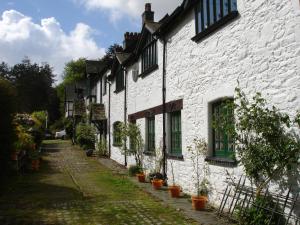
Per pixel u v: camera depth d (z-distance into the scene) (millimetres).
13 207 9242
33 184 12891
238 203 7879
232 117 7969
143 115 15836
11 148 10406
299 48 6410
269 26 7238
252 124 7141
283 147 6523
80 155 25266
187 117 11148
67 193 11211
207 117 9797
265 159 6816
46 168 17750
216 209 8883
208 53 9820
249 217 7090
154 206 9328
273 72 7109
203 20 10250
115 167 18609
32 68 72062
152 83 14695
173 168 12234
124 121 19250
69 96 51625
